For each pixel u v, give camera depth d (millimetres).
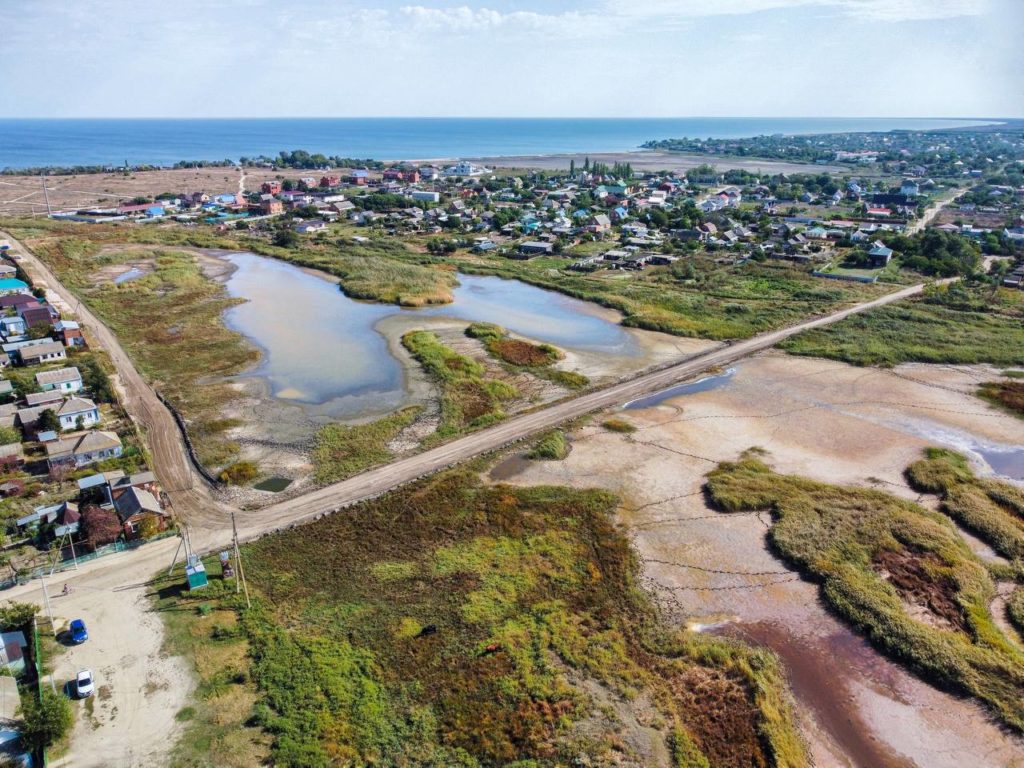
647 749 28875
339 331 86875
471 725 29875
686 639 35281
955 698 32156
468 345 80875
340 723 29688
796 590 39500
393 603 37594
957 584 39406
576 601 38188
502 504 47469
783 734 29750
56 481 49344
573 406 64062
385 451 55188
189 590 38094
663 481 51219
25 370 69312
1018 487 50594
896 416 62969
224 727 29422
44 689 30734
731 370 73938
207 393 66438
